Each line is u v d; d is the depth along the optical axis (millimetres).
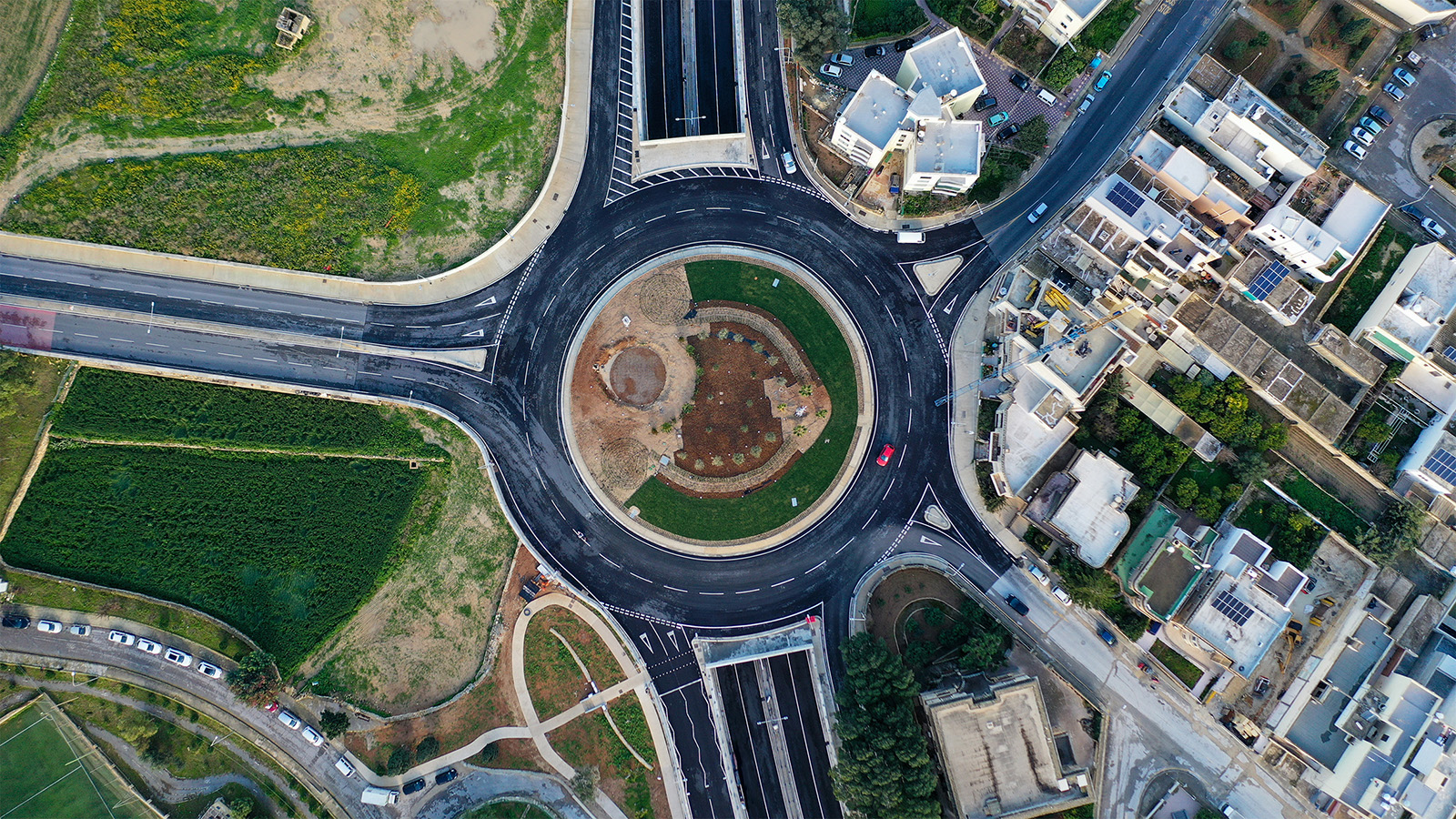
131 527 71000
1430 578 65812
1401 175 68750
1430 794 59031
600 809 70438
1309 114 68562
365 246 72250
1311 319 67125
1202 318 66562
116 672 70000
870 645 65062
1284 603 63125
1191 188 64875
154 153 69688
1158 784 68000
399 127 72188
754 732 71250
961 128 66312
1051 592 70000
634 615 72250
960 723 64562
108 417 71125
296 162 71125
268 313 72250
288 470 72188
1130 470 68438
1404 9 66875
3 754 68875
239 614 71000
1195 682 67438
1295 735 64250
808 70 71125
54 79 68000
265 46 70062
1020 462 68812
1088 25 71062
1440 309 63062
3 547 69875
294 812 69938
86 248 70000
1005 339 70000
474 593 72125
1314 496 67250
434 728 70812
